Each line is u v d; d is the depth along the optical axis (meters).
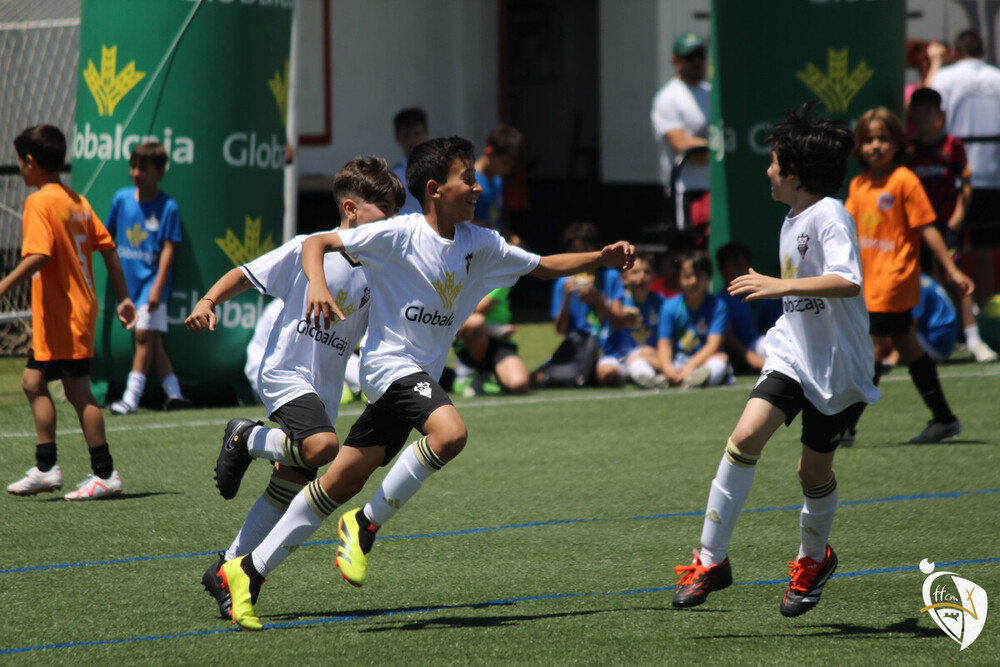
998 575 14.89
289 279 14.16
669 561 15.93
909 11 53.00
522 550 16.55
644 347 34.25
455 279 13.45
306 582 15.04
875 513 18.48
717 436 25.70
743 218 36.38
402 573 15.41
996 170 42.38
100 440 19.86
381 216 14.75
